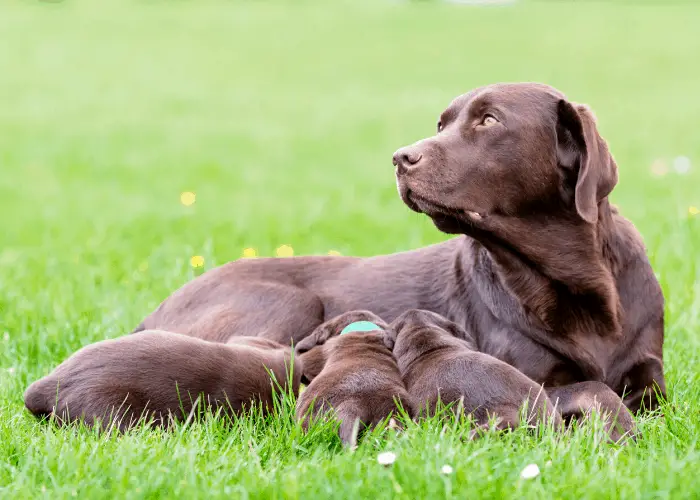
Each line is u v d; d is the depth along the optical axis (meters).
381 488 5.61
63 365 7.26
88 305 11.31
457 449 6.05
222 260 13.90
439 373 7.09
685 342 9.80
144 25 55.09
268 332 9.06
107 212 21.09
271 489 5.61
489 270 8.26
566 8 56.66
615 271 8.05
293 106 38.12
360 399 6.87
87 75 43.84
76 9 58.72
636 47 46.50
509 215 7.85
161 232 17.84
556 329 7.89
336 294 9.24
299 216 19.88
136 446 6.21
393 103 38.03
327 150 30.67
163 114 36.81
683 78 40.47
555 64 43.84
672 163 26.34
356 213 19.77
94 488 5.62
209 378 7.30
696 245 14.05
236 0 61.59
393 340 7.76
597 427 6.66
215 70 45.12
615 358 7.95
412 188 7.72
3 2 60.72
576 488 5.56
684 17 52.97
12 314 10.92
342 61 46.50
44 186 25.03
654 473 5.74
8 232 18.62
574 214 7.88
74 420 7.00
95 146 31.23
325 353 7.80
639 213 18.58
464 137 7.84
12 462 6.36
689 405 7.66
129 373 7.12
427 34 51.78
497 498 5.44
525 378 6.95
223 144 31.83
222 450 6.46
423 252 9.12
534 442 6.43
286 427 6.88
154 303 11.38
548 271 7.87
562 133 7.84
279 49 49.50
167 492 5.68
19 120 35.28
